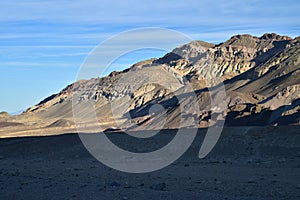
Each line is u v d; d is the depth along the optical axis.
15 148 64.19
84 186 30.39
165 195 25.48
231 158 47.91
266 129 58.72
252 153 50.78
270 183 30.23
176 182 31.73
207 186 29.42
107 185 30.70
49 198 26.22
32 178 37.06
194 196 25.03
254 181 31.38
